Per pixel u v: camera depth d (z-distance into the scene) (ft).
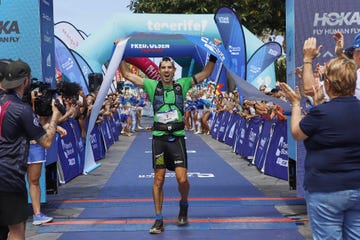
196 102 59.82
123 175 27.89
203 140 50.80
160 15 48.91
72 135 27.91
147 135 58.85
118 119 55.01
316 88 10.28
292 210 18.43
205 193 22.12
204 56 49.85
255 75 39.55
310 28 17.10
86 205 19.66
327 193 8.72
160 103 15.61
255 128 32.73
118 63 16.07
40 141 10.87
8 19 17.30
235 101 41.55
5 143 10.39
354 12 16.94
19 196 10.57
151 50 50.16
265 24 57.98
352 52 12.12
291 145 18.65
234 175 27.40
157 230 15.44
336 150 8.71
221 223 16.56
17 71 10.57
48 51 18.35
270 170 26.96
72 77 37.11
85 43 47.73
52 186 19.38
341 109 8.80
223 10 36.32
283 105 17.37
